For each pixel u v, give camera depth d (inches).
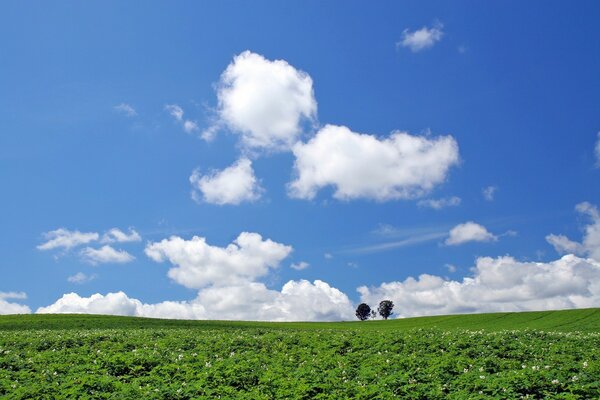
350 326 3243.1
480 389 745.0
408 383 772.6
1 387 783.1
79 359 1024.2
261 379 812.6
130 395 729.0
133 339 1339.8
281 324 3154.5
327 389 756.6
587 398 708.7
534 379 768.3
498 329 2564.0
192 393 738.8
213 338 1332.4
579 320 2608.3
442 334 1341.0
